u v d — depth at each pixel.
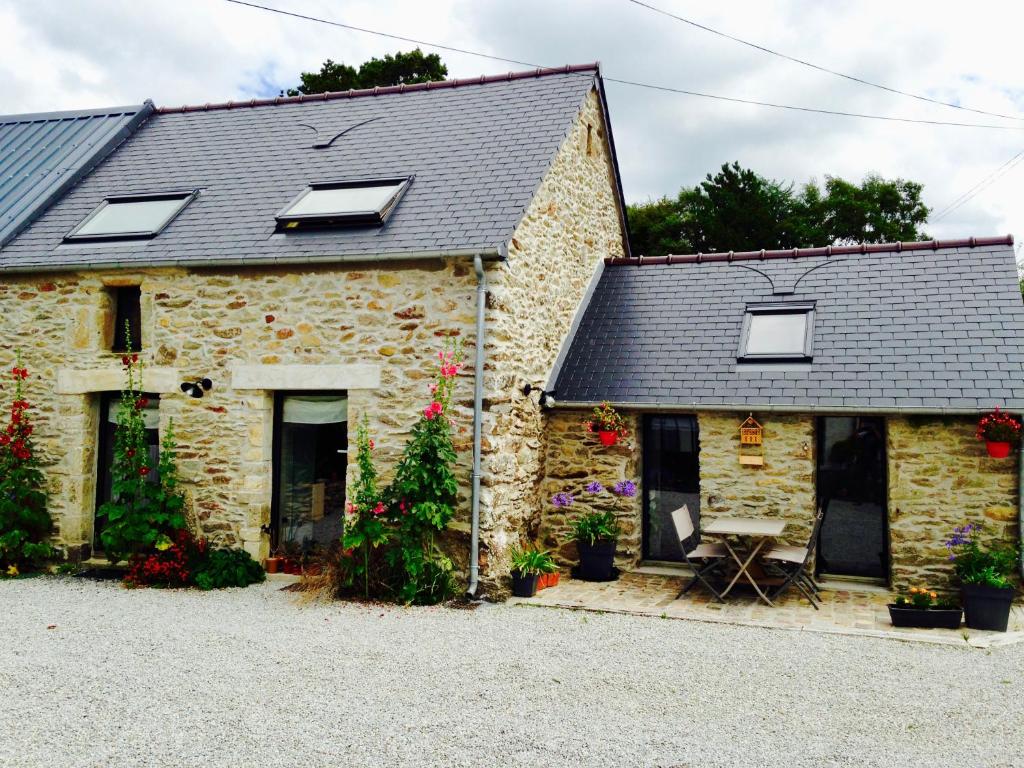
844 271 9.52
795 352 8.40
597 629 6.52
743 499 8.19
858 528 8.34
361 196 8.62
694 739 4.33
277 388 8.09
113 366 8.55
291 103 11.52
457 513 7.59
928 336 8.20
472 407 7.52
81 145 10.93
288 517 8.41
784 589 7.43
